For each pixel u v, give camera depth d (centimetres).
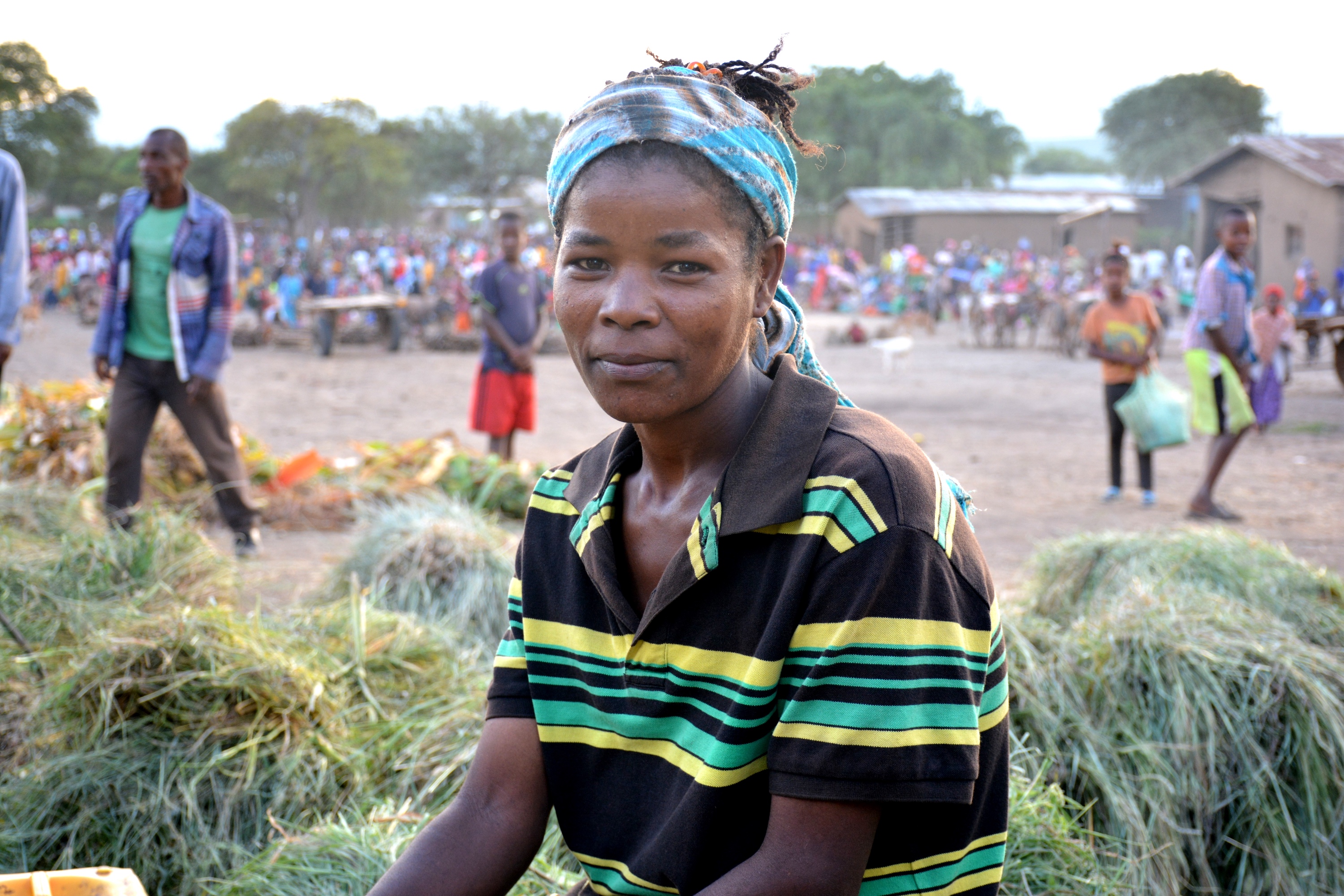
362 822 223
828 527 95
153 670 257
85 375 1444
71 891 130
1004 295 2552
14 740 266
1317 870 245
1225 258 638
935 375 1627
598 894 117
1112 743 262
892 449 99
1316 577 362
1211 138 8025
